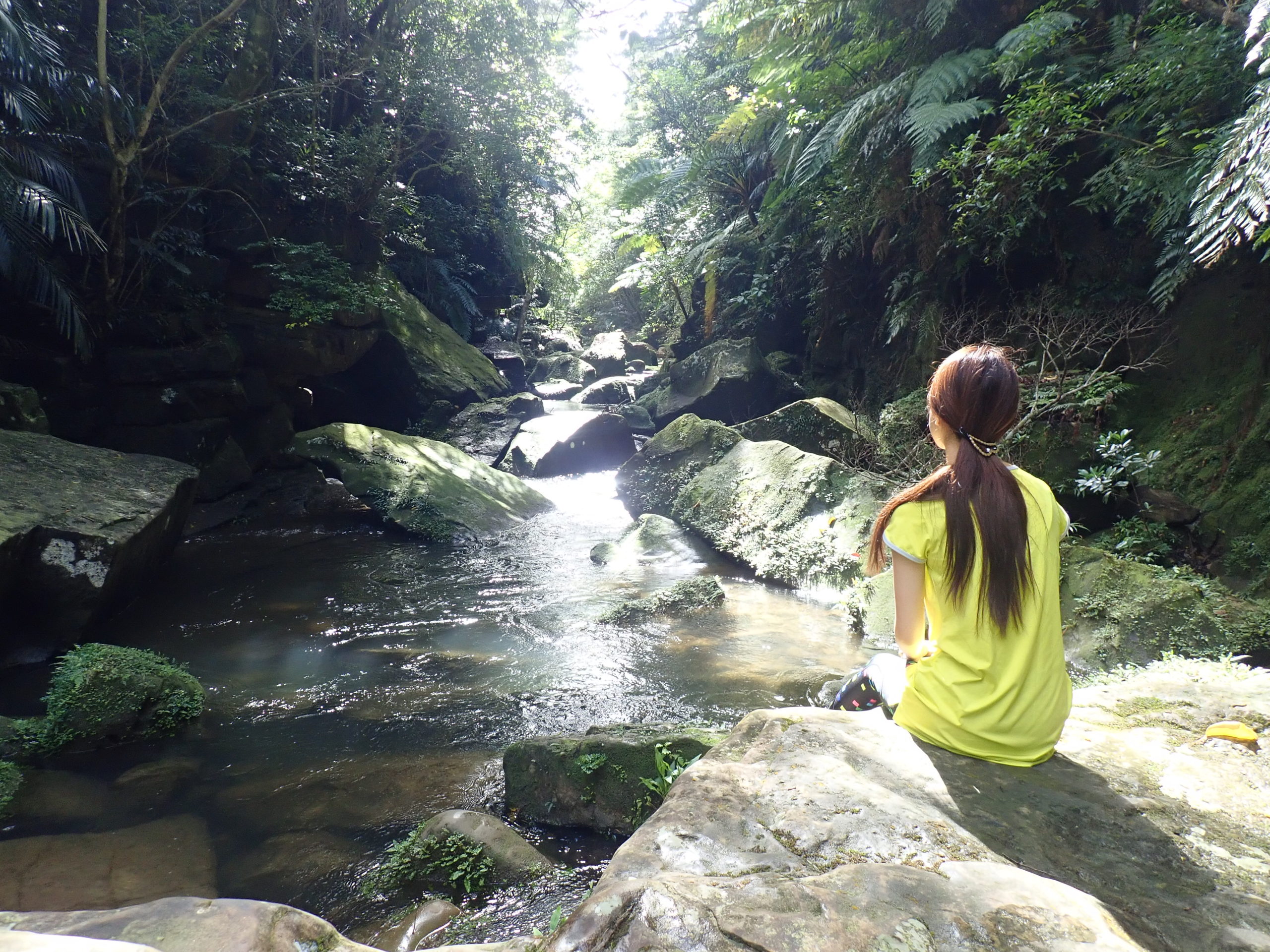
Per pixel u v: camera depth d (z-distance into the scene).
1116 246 7.10
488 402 14.04
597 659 5.29
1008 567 1.87
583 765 3.38
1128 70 6.02
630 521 9.55
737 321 15.40
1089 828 1.72
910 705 2.08
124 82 9.09
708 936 1.23
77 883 2.90
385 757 3.98
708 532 8.04
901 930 1.27
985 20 8.29
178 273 9.92
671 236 18.38
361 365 13.59
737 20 11.96
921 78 7.80
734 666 5.11
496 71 15.07
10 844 3.15
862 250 10.43
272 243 10.78
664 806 1.72
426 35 14.00
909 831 1.61
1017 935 1.29
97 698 4.18
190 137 9.99
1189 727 2.38
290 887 2.94
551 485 11.61
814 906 1.32
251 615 6.25
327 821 3.40
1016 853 1.60
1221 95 5.61
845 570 6.64
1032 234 7.75
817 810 1.68
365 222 13.28
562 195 20.44
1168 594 4.66
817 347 12.66
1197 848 1.68
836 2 9.26
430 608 6.44
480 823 3.16
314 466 10.95
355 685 4.89
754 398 13.07
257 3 10.45
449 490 9.63
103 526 5.70
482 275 21.25
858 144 9.16
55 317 8.76
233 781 3.76
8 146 7.77
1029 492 1.94
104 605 5.69
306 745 4.12
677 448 9.38
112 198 8.56
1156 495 5.71
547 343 24.88
